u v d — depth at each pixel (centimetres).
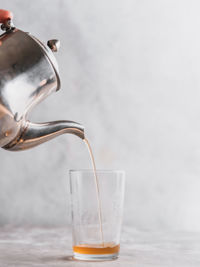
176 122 80
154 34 81
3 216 82
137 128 81
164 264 53
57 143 82
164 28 80
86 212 54
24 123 49
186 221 80
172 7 80
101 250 54
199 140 80
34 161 82
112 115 81
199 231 79
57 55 81
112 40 81
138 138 81
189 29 80
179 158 80
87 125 81
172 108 81
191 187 80
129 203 81
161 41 81
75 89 82
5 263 53
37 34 82
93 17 81
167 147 80
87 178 54
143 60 81
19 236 70
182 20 80
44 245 63
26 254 58
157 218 80
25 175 82
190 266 52
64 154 82
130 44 81
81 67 82
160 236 72
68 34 82
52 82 49
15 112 47
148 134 81
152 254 58
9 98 46
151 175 81
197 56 80
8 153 82
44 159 82
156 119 81
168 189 80
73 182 55
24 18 82
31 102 48
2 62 47
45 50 48
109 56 81
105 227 54
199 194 80
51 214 82
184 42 80
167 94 81
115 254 55
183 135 80
